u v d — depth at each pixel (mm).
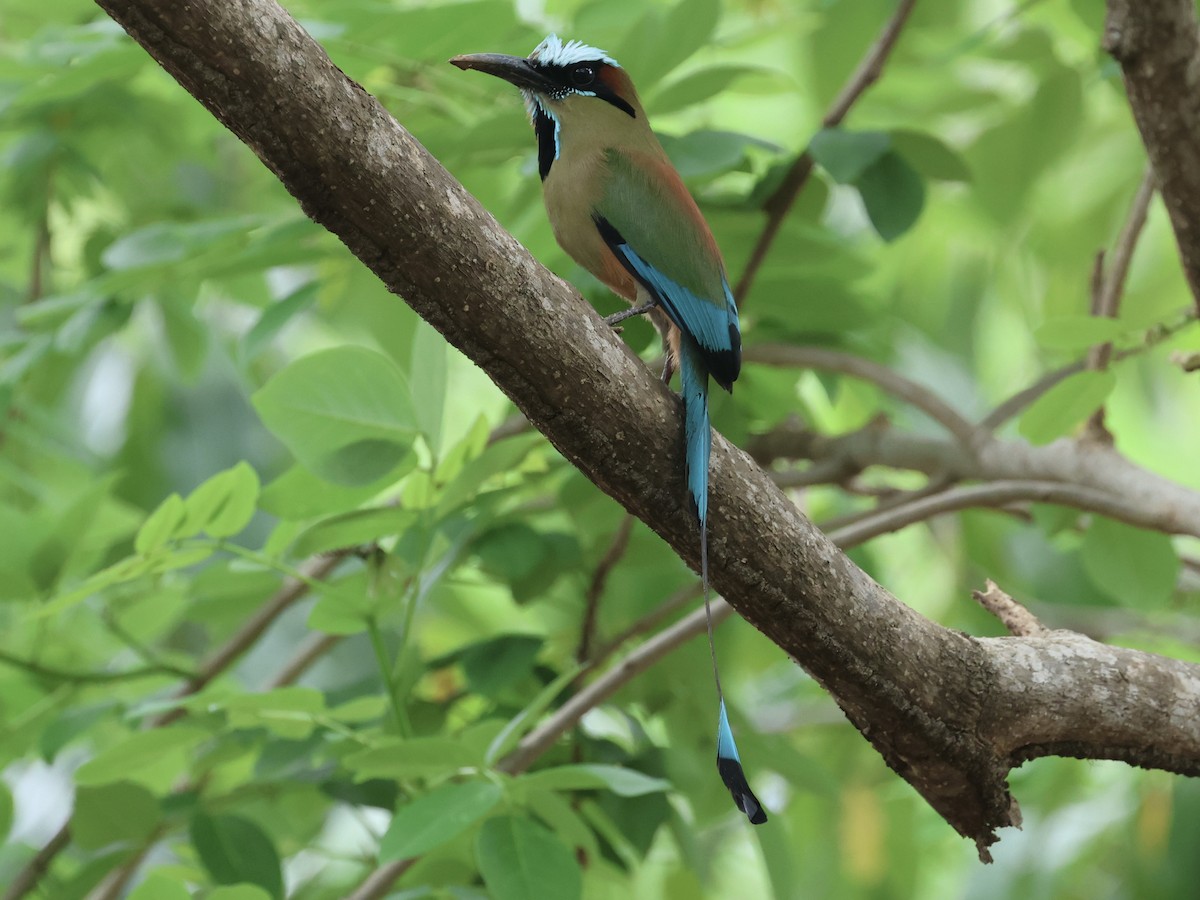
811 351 10500
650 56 9062
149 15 4816
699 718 10117
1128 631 11977
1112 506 9547
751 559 5992
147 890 7207
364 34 9164
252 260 9812
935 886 14469
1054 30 12180
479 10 9141
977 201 12234
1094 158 13734
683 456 5895
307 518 8094
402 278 5395
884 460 10930
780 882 9398
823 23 12172
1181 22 6820
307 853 11758
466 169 10406
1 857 10602
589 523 9984
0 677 10383
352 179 5160
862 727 6465
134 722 9727
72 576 9797
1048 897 11047
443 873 8773
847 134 9422
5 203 12625
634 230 8039
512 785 7383
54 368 12727
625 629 10625
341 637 10914
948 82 12578
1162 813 11016
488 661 9461
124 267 9320
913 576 15078
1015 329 16703
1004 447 10461
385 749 7281
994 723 6379
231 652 10273
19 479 11539
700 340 7938
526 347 5574
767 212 9898
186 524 7723
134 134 12625
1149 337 8445
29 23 12273
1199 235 7523
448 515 8891
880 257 14578
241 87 4965
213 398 14383
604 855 9695
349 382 7418
